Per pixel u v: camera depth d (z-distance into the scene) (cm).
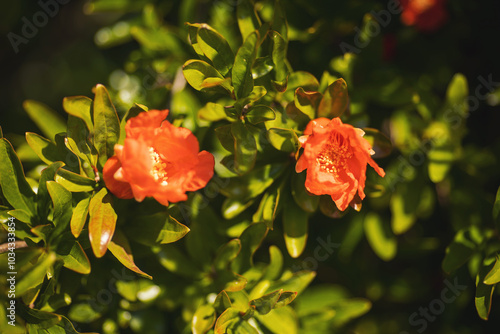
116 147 53
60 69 81
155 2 64
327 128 54
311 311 62
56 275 55
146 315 59
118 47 70
